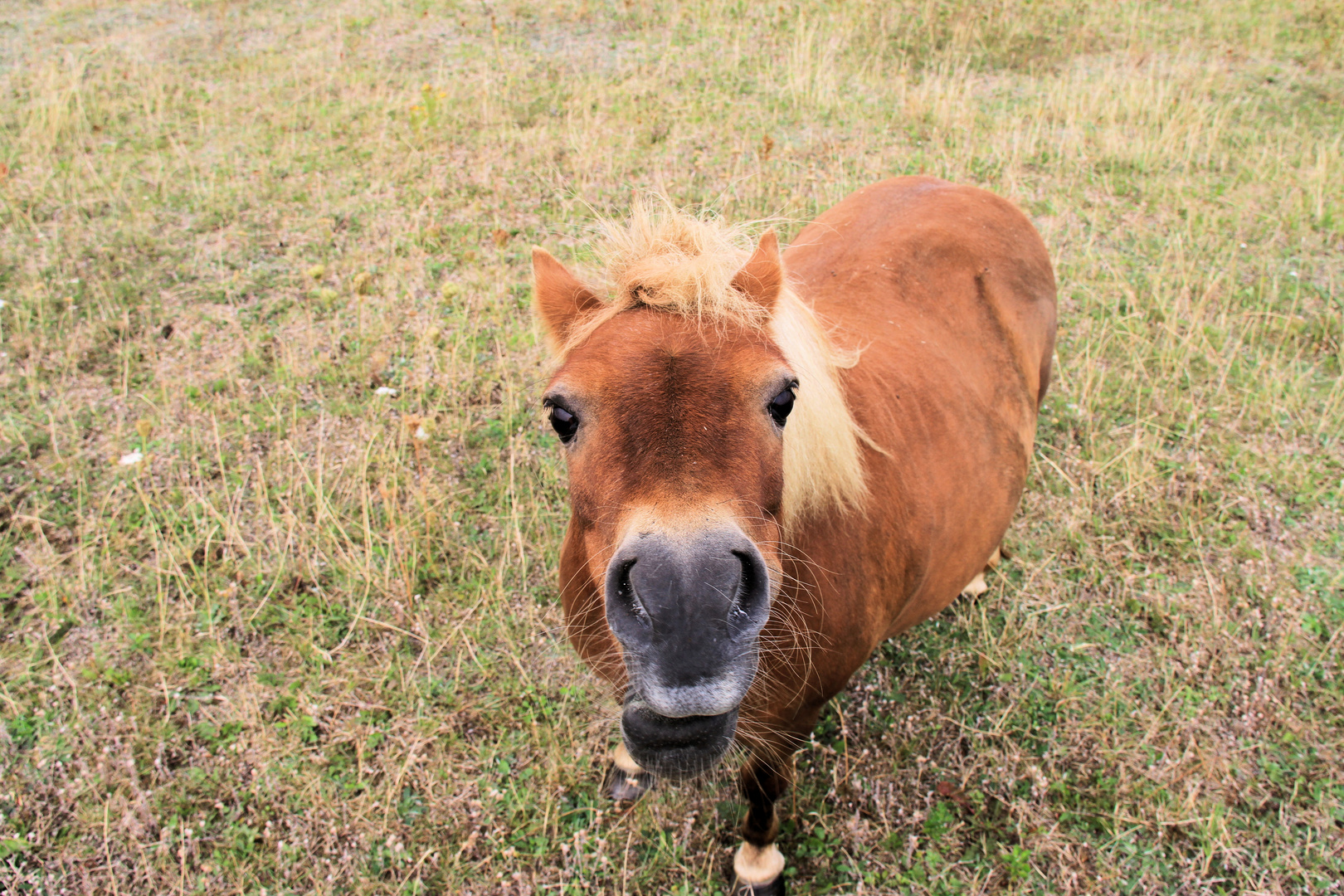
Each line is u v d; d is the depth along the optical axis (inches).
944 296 116.5
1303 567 141.5
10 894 94.5
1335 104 301.0
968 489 106.8
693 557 55.9
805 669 84.0
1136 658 129.8
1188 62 327.3
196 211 229.3
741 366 62.6
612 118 275.9
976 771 116.6
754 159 252.8
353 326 187.9
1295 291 200.1
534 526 146.3
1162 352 181.2
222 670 123.6
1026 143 262.4
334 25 361.7
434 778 113.0
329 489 149.6
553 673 126.0
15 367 176.4
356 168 251.3
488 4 379.9
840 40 338.0
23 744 113.5
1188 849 108.0
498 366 178.2
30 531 142.0
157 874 102.7
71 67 309.7
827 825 111.7
